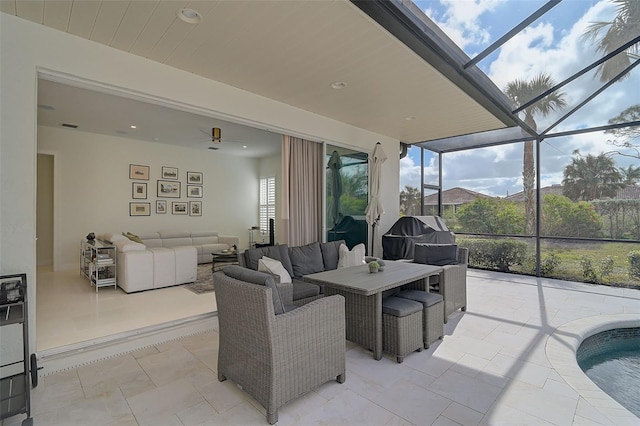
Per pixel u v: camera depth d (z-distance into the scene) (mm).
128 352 2854
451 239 5617
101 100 4566
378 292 2600
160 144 7844
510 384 2301
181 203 8258
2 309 2020
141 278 4844
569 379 2365
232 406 2039
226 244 8164
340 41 2688
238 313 2070
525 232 6160
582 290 4965
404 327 2672
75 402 2078
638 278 4953
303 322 2029
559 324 3500
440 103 4141
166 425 1858
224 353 2277
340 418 1912
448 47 2961
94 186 6863
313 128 4598
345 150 5289
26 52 2369
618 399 2387
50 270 6434
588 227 5426
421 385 2287
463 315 3836
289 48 2795
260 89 3703
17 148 2328
